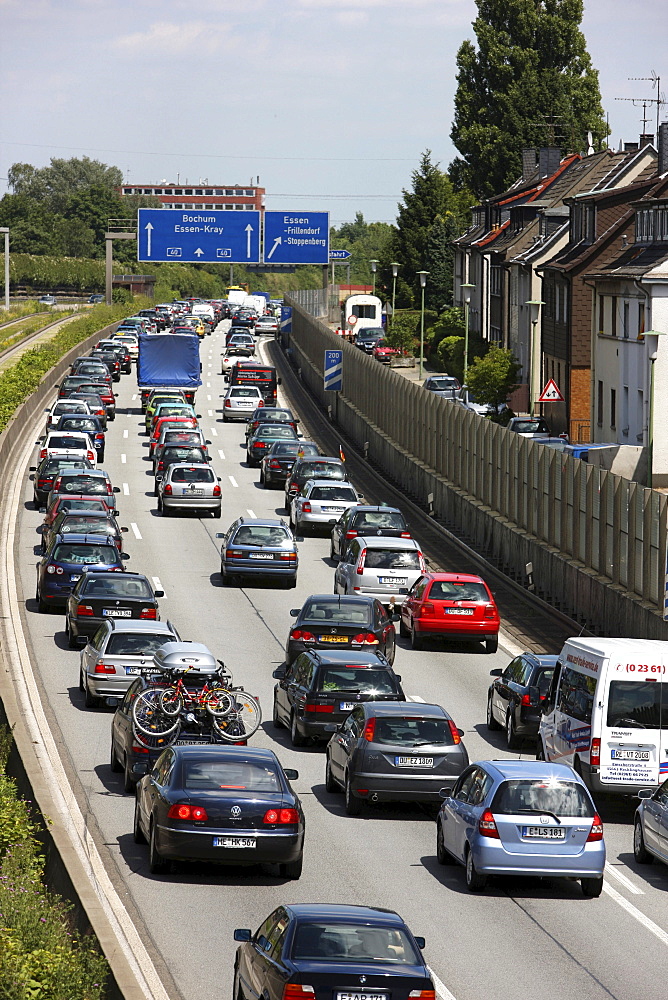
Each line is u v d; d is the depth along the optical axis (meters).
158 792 59.00
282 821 58.06
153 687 73.12
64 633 112.06
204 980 46.72
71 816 68.06
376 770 70.69
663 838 63.12
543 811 58.53
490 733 90.50
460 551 164.38
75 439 192.62
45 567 118.69
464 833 60.06
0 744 75.88
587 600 124.94
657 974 49.59
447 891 59.53
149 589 105.31
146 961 48.59
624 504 119.81
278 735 89.00
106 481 156.75
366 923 38.75
